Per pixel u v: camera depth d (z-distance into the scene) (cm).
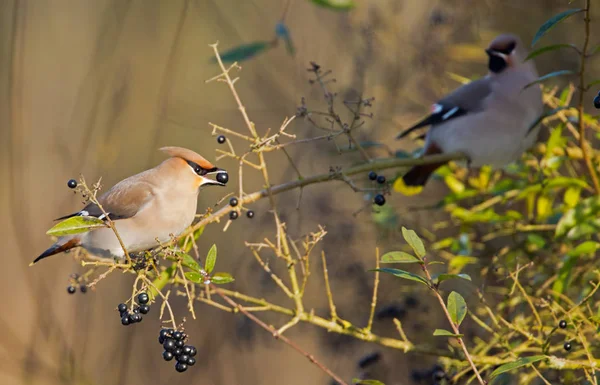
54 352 1226
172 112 1361
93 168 1310
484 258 1051
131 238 830
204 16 1400
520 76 1023
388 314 1046
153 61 1361
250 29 1420
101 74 1266
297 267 1193
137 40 1349
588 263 952
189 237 829
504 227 1019
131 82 1327
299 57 1361
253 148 798
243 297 780
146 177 840
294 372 1297
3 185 1448
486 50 1045
